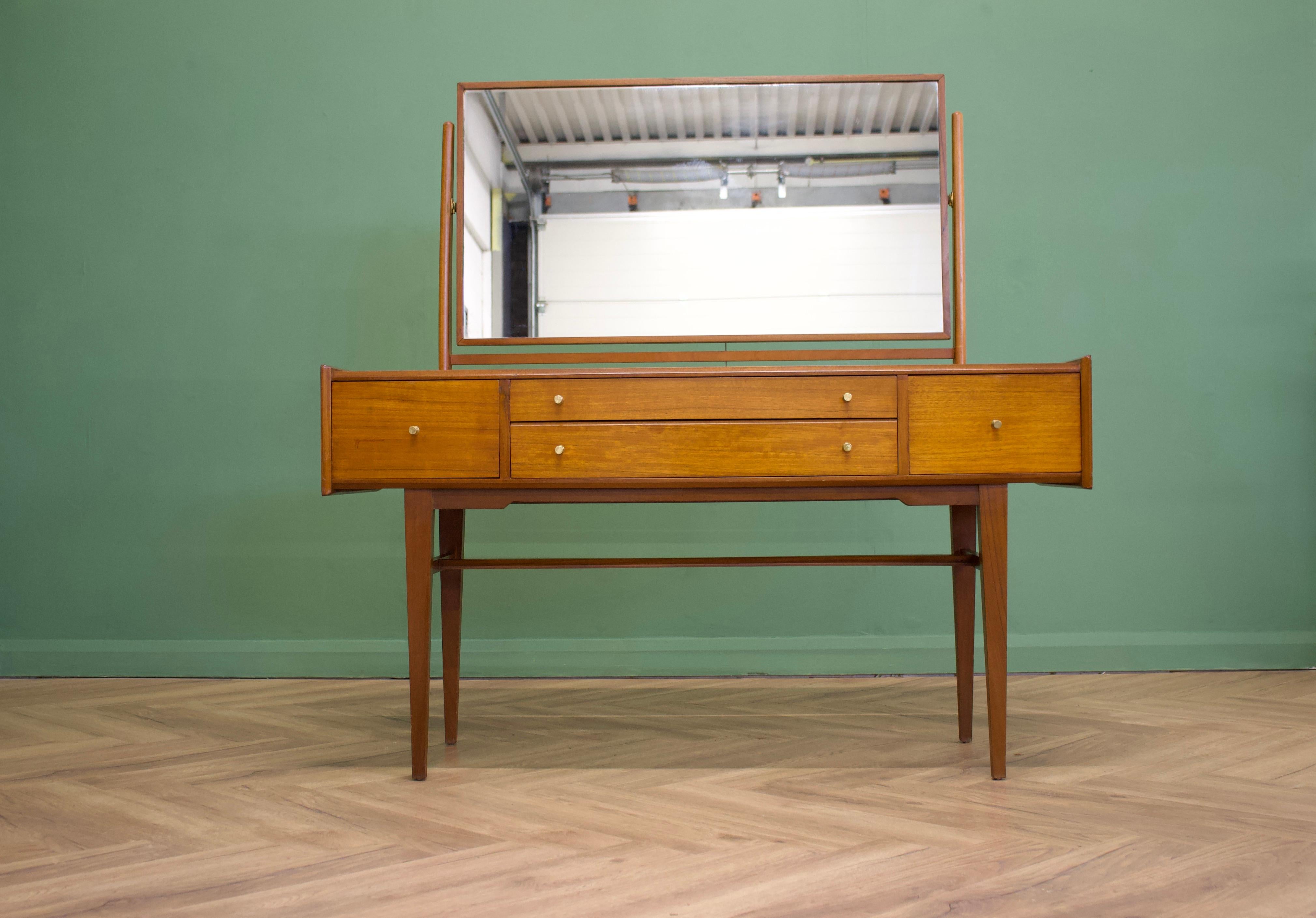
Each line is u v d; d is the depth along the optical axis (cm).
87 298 280
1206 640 271
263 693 254
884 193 229
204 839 145
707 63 277
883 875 129
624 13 277
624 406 176
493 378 177
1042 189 274
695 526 274
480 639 275
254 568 277
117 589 278
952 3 275
